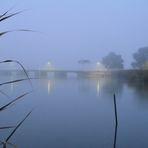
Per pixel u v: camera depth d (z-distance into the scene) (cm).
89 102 2100
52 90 3189
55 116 1398
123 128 1117
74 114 1493
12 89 1731
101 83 4994
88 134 997
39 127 1089
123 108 1800
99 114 1505
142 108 1803
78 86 4025
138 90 3412
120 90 3394
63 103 2002
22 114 1391
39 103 1925
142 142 878
